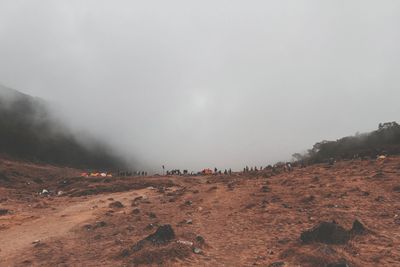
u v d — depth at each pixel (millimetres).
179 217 28734
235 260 16344
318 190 33938
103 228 26375
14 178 93188
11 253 20656
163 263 15586
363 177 39688
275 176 55844
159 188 60562
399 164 46312
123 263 16094
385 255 15031
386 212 23141
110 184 68375
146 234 22391
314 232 17203
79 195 61469
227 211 30156
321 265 14156
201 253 17188
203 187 51938
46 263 17656
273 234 20594
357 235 17672
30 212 38312
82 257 18172
